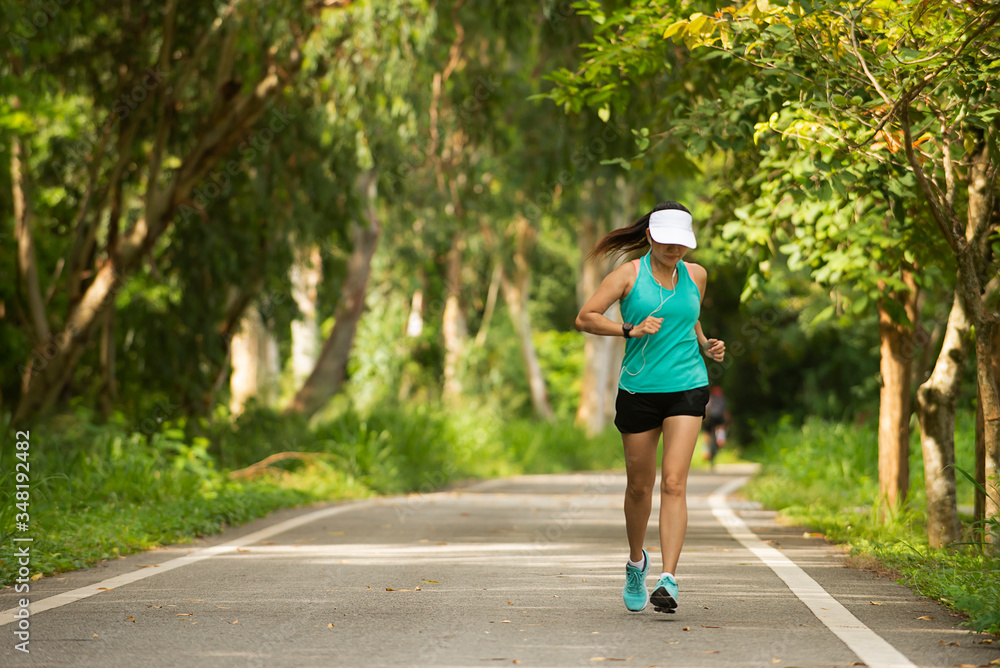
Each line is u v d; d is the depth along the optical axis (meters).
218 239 30.03
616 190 40.25
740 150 15.16
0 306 34.78
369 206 37.69
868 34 12.50
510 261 59.00
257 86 27.22
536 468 44.03
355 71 25.36
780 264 37.78
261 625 9.66
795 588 11.82
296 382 50.28
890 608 10.57
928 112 13.09
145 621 9.83
